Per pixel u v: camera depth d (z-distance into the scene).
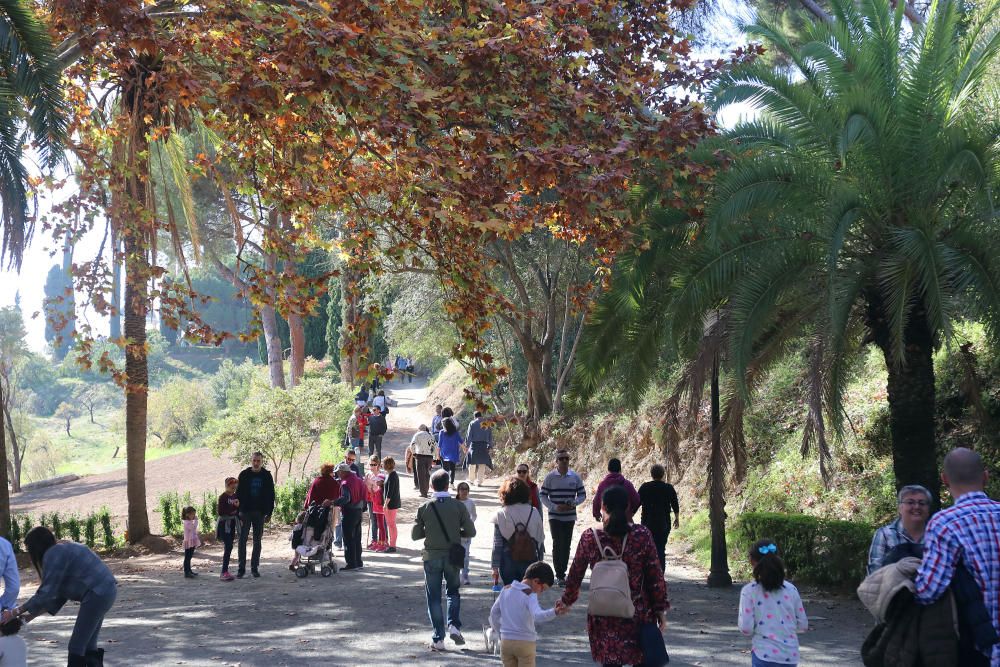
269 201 12.12
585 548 6.29
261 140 12.31
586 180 10.51
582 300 13.05
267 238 12.97
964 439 13.88
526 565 9.66
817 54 11.12
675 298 10.66
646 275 11.45
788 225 10.59
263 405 24.17
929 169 10.47
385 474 17.11
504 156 10.30
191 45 10.43
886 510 13.63
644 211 11.80
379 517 16.73
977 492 4.20
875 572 4.45
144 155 14.97
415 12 10.72
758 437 17.66
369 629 9.97
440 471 9.23
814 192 10.35
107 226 15.31
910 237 9.51
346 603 11.61
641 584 6.20
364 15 9.92
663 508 12.38
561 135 10.95
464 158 10.88
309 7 10.30
